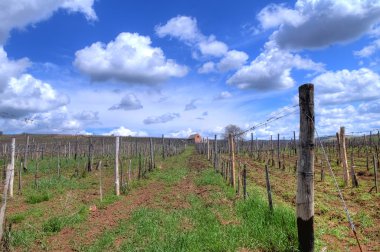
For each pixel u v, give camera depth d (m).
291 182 22.89
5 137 72.25
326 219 13.03
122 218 13.72
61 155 49.06
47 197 18.69
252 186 20.77
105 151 57.84
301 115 7.96
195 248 9.10
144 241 10.30
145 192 21.16
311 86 7.87
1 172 30.34
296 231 9.27
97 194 20.55
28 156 44.12
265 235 9.58
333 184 22.23
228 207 13.85
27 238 11.14
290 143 54.69
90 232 12.00
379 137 37.66
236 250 9.03
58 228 12.34
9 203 17.94
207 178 23.78
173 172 31.80
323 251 8.95
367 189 19.62
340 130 21.94
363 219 12.61
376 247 9.77
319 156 39.19
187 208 14.52
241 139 58.97
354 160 35.69
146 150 57.38
